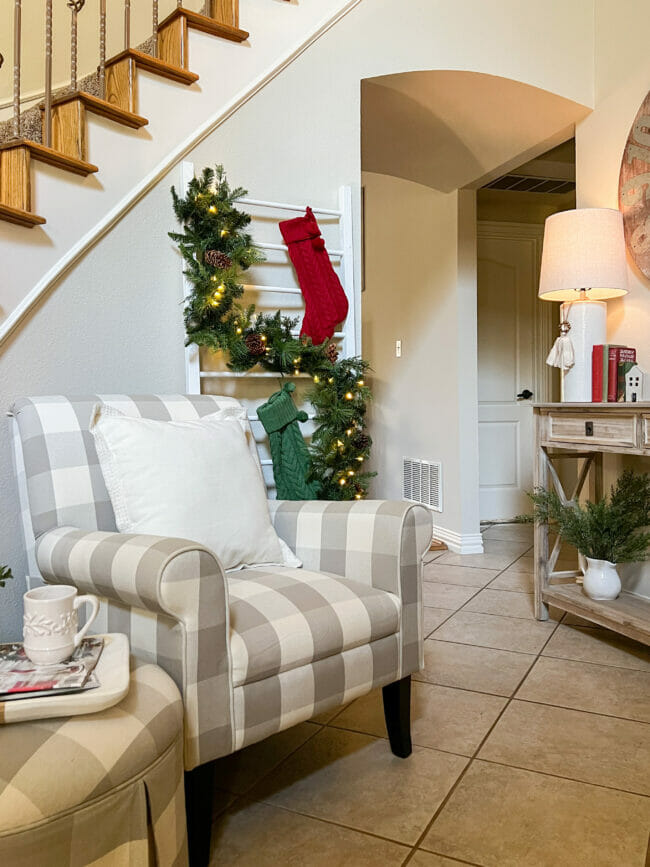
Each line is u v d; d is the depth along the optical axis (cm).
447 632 252
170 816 100
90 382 202
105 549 125
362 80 261
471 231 388
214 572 117
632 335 264
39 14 314
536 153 334
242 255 217
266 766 159
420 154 343
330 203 252
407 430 447
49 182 190
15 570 187
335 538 165
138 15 339
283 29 240
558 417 253
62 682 97
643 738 169
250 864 123
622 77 275
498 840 129
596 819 135
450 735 172
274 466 224
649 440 210
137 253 212
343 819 137
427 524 158
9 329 183
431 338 416
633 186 261
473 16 272
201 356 226
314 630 133
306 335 235
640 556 241
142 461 148
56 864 83
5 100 302
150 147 212
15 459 162
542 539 264
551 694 196
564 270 251
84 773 87
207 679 116
